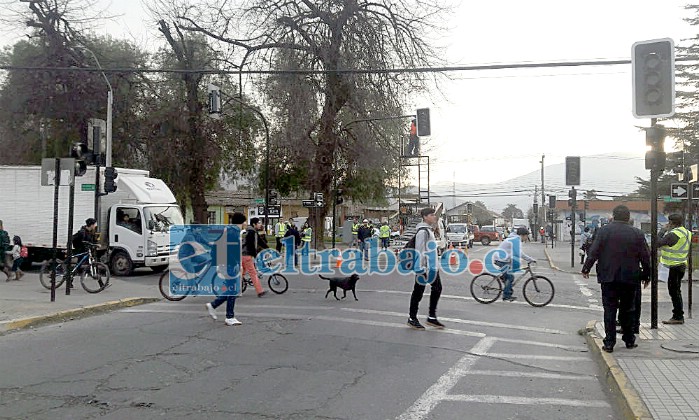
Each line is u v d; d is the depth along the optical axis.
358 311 12.66
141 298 14.24
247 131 33.56
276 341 9.49
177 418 5.83
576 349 9.43
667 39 9.57
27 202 21.81
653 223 10.17
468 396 6.68
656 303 10.20
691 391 6.39
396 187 40.91
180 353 8.62
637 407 5.86
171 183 32.34
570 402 6.53
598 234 8.55
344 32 27.67
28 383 7.03
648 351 8.38
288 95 28.14
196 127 30.77
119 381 7.12
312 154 30.70
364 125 29.58
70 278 14.57
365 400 6.46
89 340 9.55
